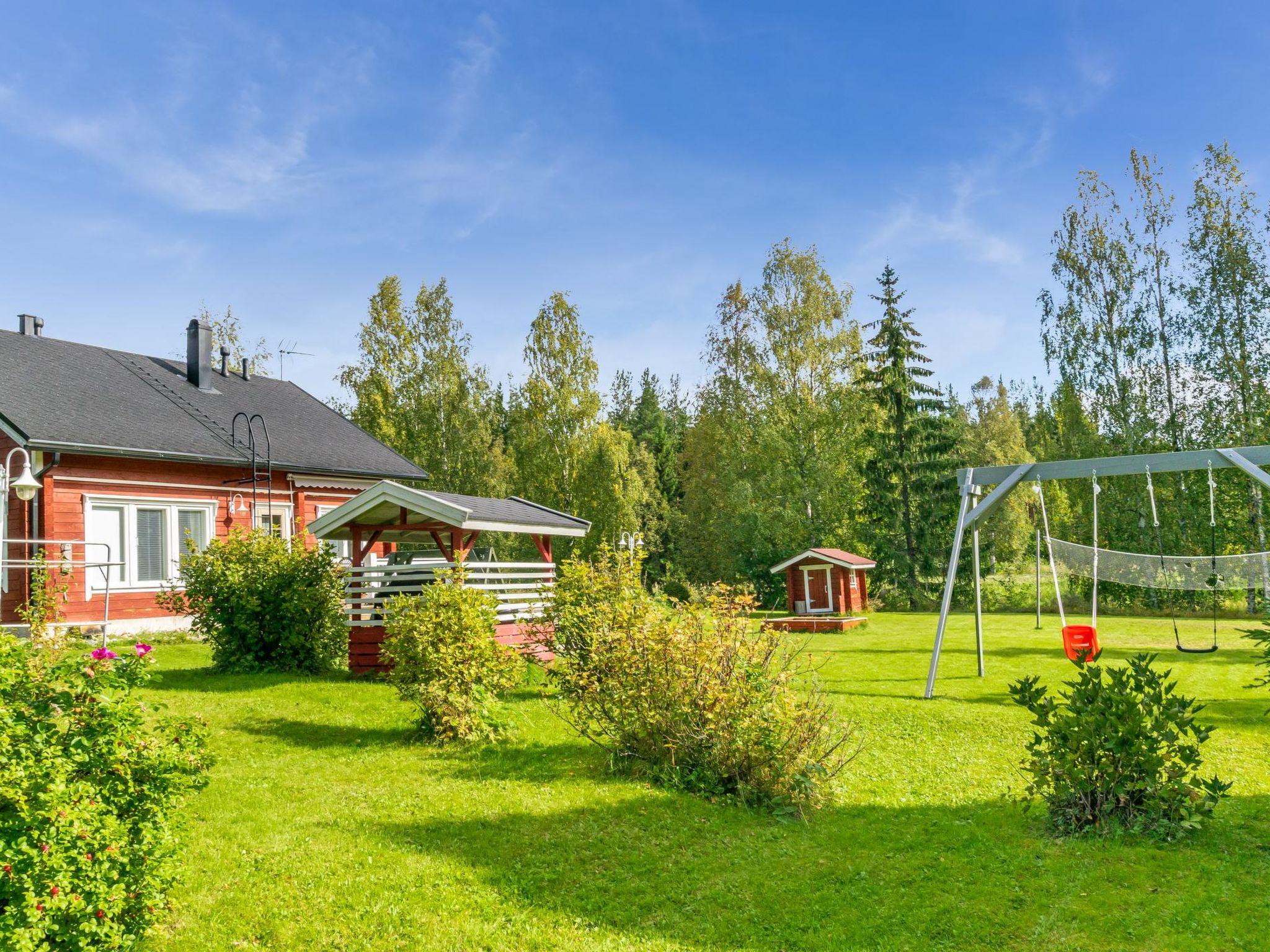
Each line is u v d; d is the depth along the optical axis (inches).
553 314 1412.4
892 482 1328.7
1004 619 1004.6
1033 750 278.7
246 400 930.7
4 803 149.1
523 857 245.4
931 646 749.9
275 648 523.8
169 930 193.9
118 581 684.7
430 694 360.5
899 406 1339.8
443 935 195.9
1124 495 1130.7
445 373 1396.4
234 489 782.5
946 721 430.0
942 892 224.8
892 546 1307.8
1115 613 1045.8
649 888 226.7
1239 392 1045.2
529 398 1412.4
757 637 334.0
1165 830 257.1
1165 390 1126.4
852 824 281.1
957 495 1307.8
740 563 1302.9
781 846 259.3
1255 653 650.8
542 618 487.8
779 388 1357.0
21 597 615.8
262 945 189.6
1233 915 204.2
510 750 356.8
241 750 348.5
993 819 283.3
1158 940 193.6
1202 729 259.3
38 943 140.8
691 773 315.0
